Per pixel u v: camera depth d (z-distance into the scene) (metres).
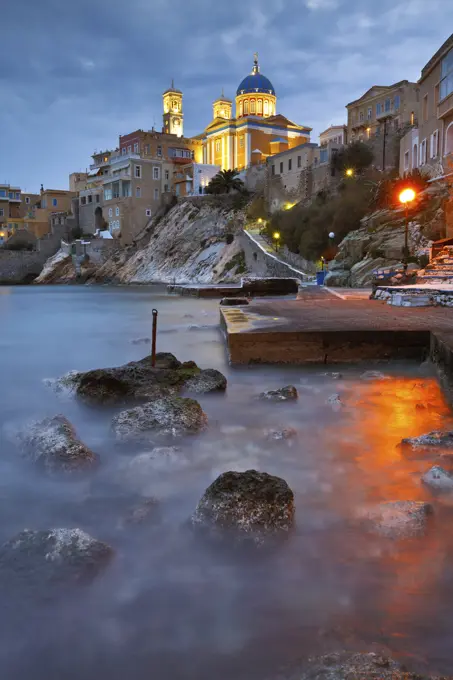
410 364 9.58
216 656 2.40
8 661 2.40
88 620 2.66
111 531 3.59
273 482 3.70
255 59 117.44
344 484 4.29
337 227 56.38
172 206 102.00
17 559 3.05
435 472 4.18
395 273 25.00
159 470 4.67
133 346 13.04
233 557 3.24
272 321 11.48
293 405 6.89
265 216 82.50
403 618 2.62
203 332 15.83
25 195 127.31
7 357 11.45
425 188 41.72
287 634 2.53
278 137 104.06
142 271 93.38
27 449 4.98
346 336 9.61
